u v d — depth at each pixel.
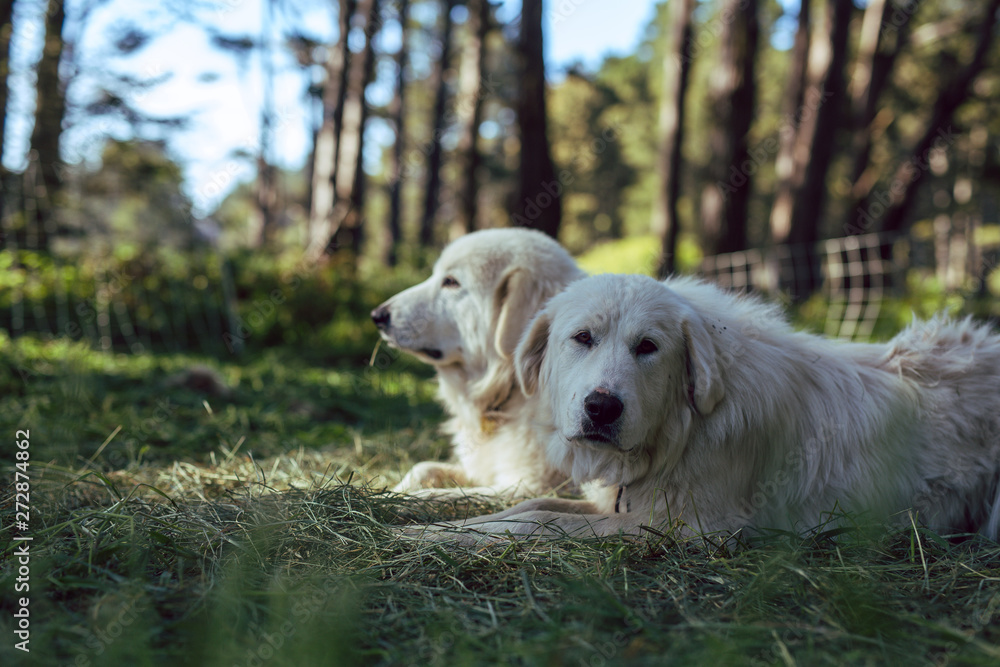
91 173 12.28
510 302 3.63
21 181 10.77
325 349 10.24
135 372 7.04
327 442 4.88
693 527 2.72
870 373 3.13
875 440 2.95
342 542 2.59
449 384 4.15
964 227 14.16
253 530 2.56
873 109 18.19
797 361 3.08
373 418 5.78
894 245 14.48
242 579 2.12
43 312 9.45
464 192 18.62
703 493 2.77
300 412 5.89
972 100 23.73
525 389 3.10
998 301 13.30
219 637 1.74
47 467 3.34
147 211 12.77
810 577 2.24
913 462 2.97
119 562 2.35
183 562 2.37
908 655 1.80
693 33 13.95
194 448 4.44
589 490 3.10
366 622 1.98
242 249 14.50
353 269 13.71
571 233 54.56
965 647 1.84
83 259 10.88
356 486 3.48
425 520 3.09
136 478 3.66
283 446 4.66
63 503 2.98
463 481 3.90
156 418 5.08
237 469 3.91
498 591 2.25
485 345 3.84
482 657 1.79
